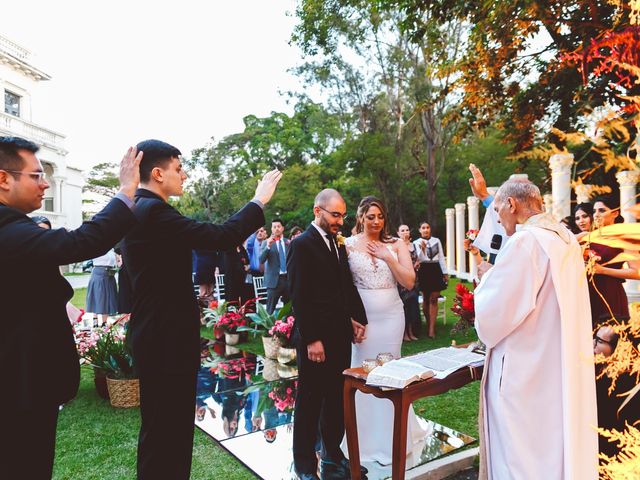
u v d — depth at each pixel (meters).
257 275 8.92
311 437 2.94
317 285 2.89
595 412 2.02
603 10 4.21
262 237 8.96
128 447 3.33
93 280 7.61
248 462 3.11
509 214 2.33
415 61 19.97
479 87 9.16
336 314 2.91
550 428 2.04
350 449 2.67
